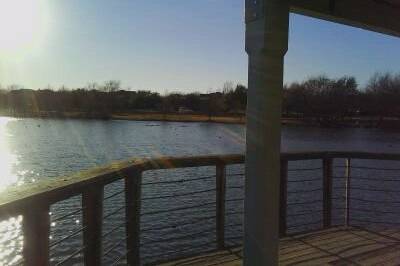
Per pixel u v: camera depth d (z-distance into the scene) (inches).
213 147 1823.3
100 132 2738.7
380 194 671.8
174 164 128.7
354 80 3112.7
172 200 580.1
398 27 123.1
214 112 4242.1
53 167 1259.8
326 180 179.2
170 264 132.6
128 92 4542.3
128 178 115.5
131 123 3735.2
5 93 5132.9
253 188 97.9
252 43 96.3
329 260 138.8
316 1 100.4
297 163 950.4
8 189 75.7
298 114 3120.1
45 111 4798.2
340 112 3070.9
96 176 92.5
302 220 440.8
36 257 72.8
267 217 96.7
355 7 109.7
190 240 374.9
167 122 3841.0
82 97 4547.2
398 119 2844.5
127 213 116.2
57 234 307.1
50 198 75.6
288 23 96.4
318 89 3127.5
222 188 148.1
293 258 140.0
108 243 181.3
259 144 95.8
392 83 2888.8
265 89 95.0
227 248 149.4
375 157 179.6
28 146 1830.7
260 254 97.0
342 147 1710.1
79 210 94.5
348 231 174.1
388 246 154.3
